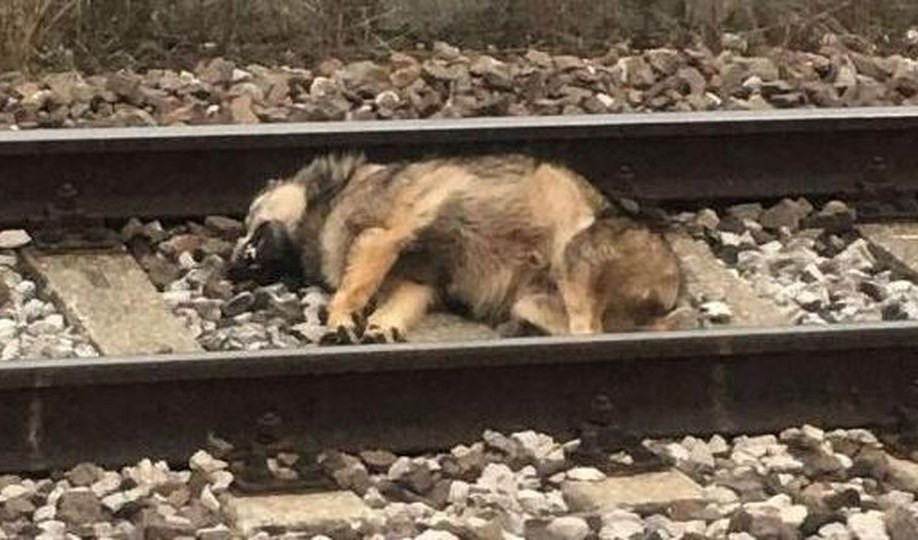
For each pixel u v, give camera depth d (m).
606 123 5.58
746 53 6.99
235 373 4.32
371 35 6.85
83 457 4.28
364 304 5.01
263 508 4.10
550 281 5.03
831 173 5.75
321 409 4.38
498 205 5.07
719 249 5.48
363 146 5.43
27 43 6.54
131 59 6.62
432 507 4.17
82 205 5.33
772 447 4.50
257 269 5.19
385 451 4.39
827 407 4.61
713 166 5.68
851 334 4.60
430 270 5.10
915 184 5.77
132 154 5.35
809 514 4.11
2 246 5.21
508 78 6.49
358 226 5.12
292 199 5.20
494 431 4.45
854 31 7.19
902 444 4.52
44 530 4.00
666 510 4.16
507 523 4.05
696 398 4.55
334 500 4.16
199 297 5.08
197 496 4.16
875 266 5.45
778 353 4.58
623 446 4.39
